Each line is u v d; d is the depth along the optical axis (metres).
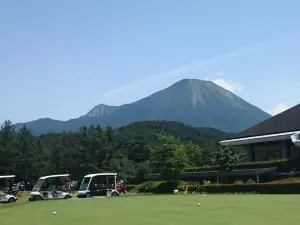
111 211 21.27
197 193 43.38
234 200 27.25
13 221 17.31
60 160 72.88
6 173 69.19
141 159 82.38
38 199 38.47
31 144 82.06
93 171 70.12
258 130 60.03
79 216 18.84
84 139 73.25
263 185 38.53
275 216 16.47
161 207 22.97
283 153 55.50
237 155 53.78
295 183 36.06
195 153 69.62
